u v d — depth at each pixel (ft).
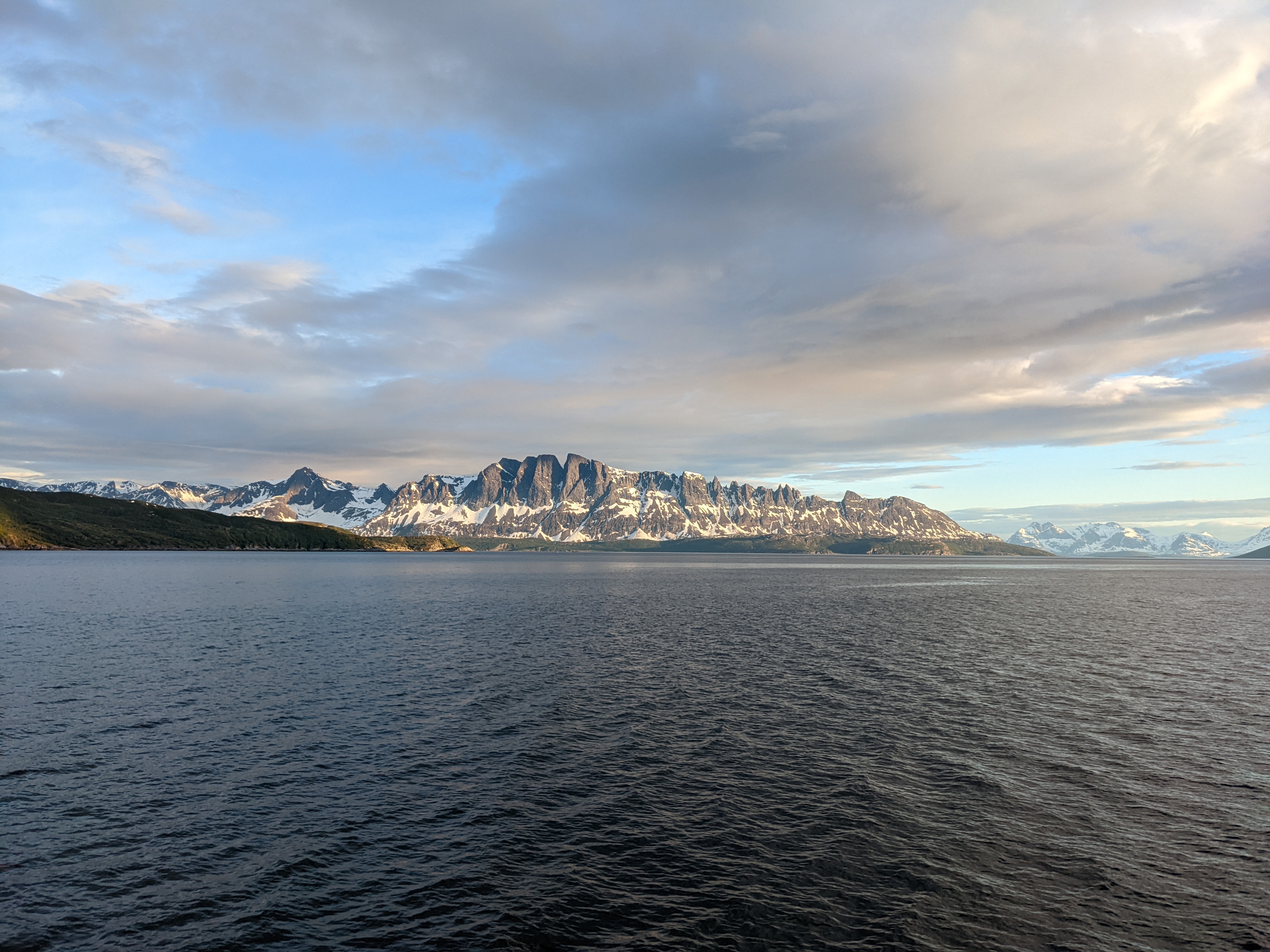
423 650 241.35
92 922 74.33
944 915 76.59
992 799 107.96
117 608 362.74
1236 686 188.55
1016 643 273.75
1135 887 82.38
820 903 78.84
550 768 120.57
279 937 72.23
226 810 102.42
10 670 198.08
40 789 109.19
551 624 323.98
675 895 80.59
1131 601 508.12
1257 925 74.79
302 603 413.39
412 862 87.86
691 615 373.81
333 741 134.62
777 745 134.00
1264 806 105.50
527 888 81.66
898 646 261.03
